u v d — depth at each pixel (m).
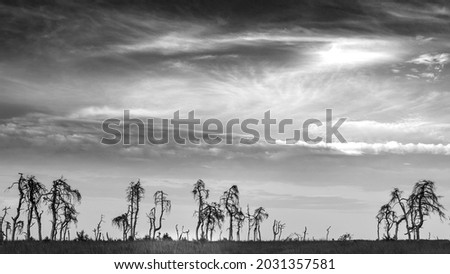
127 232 67.56
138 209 67.94
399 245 41.81
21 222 55.59
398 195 64.12
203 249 35.81
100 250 34.09
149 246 35.97
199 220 67.38
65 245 37.31
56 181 55.16
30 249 34.25
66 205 55.22
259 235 78.31
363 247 39.53
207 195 67.88
